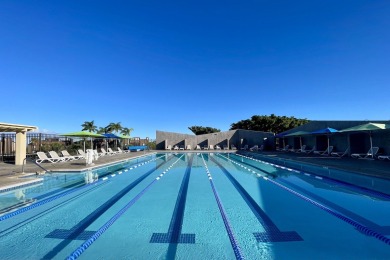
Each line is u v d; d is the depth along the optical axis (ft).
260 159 57.77
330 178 30.37
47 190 24.68
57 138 62.75
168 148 101.09
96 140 79.00
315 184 27.32
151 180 30.50
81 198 21.49
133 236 13.01
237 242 12.12
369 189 24.21
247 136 101.60
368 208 17.93
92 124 118.83
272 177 32.35
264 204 19.27
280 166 43.32
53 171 35.19
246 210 17.65
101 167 41.68
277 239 12.50
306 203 19.48
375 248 11.36
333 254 10.80
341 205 18.83
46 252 11.20
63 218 16.08
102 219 15.83
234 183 28.32
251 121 140.15
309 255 10.69
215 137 104.68
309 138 72.49
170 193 23.39
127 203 19.83
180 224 14.78
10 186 23.93
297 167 40.98
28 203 19.76
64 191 24.26
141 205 19.19
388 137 46.83
